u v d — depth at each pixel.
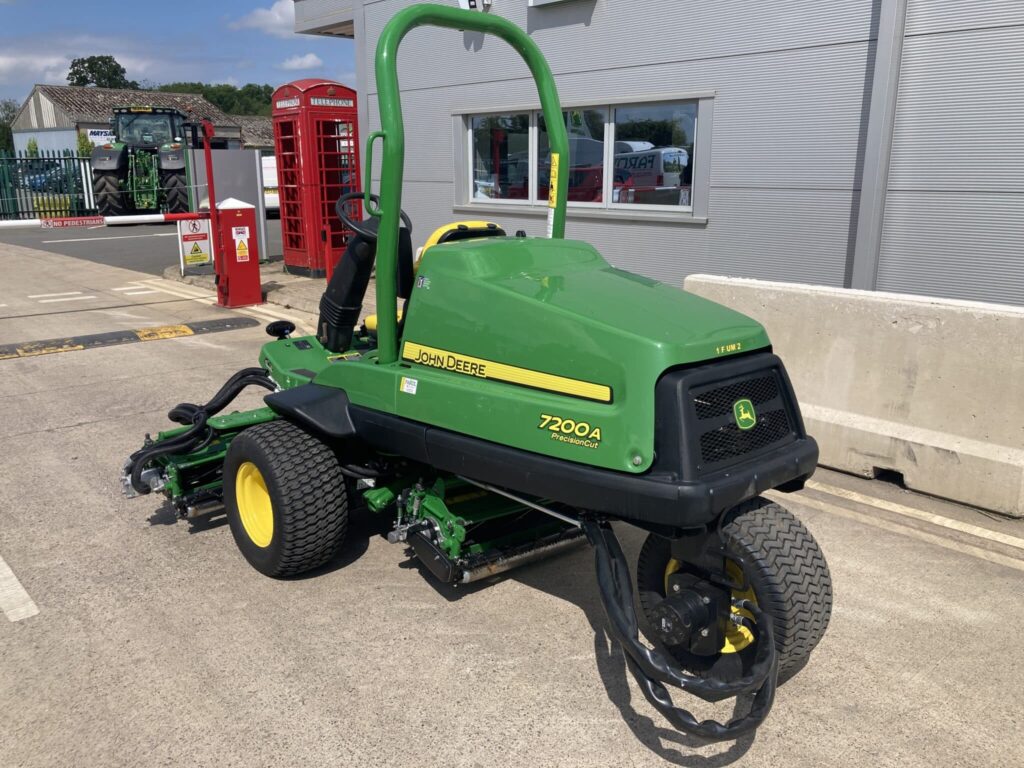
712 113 8.15
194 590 3.82
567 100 9.35
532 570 4.07
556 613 3.67
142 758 2.75
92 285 12.84
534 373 2.97
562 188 3.93
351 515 4.66
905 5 6.66
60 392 6.96
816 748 2.83
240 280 10.84
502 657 3.33
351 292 4.47
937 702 3.06
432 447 3.29
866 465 5.05
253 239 10.84
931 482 4.79
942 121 6.73
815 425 5.26
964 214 6.78
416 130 11.20
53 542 4.30
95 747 2.80
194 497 4.30
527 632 3.51
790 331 5.39
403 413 3.41
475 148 10.69
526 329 2.99
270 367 4.62
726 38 7.89
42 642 3.40
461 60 10.34
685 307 3.03
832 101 7.33
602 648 3.40
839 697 3.09
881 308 4.98
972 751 2.81
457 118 10.61
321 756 2.77
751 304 5.55
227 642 3.40
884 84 6.79
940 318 4.75
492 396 3.05
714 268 8.48
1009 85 6.37
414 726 2.92
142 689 3.11
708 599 2.91
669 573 3.23
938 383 4.80
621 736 2.88
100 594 3.79
